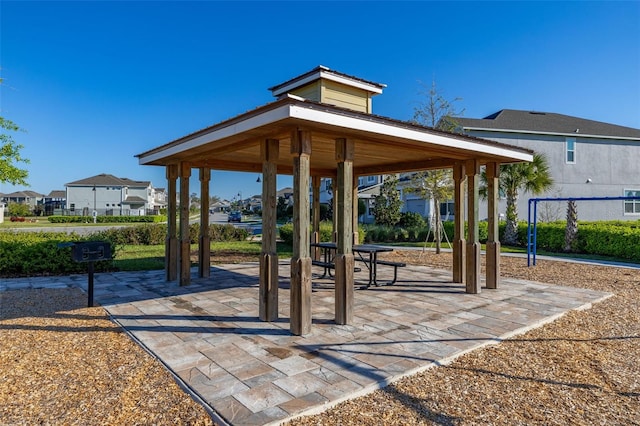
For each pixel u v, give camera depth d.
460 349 3.85
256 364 3.47
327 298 6.32
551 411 2.67
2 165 12.52
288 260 11.51
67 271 8.77
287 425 2.46
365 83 7.16
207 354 3.74
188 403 2.78
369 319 5.00
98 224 34.06
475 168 6.77
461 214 7.61
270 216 4.80
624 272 9.16
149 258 11.61
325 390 2.92
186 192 7.31
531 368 3.44
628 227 12.69
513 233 15.32
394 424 2.49
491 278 7.05
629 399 2.86
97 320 4.98
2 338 4.26
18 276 8.28
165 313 5.30
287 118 3.63
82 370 3.39
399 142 5.11
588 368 3.45
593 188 19.80
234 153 6.77
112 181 56.56
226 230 18.75
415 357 3.64
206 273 8.22
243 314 5.25
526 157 6.77
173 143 6.14
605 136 19.69
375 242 17.72
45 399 2.85
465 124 18.16
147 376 3.26
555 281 8.01
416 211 21.97
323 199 32.62
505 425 2.48
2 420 2.55
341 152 4.64
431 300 6.11
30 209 52.22
